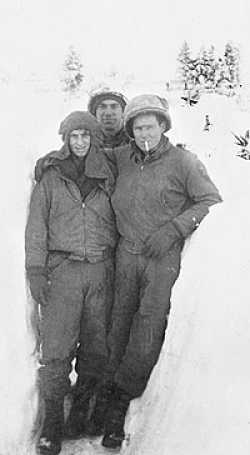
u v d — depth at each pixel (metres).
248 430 2.96
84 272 3.61
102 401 3.75
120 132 4.05
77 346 3.80
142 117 3.63
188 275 3.53
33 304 3.83
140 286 3.72
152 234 3.64
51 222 3.64
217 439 2.98
